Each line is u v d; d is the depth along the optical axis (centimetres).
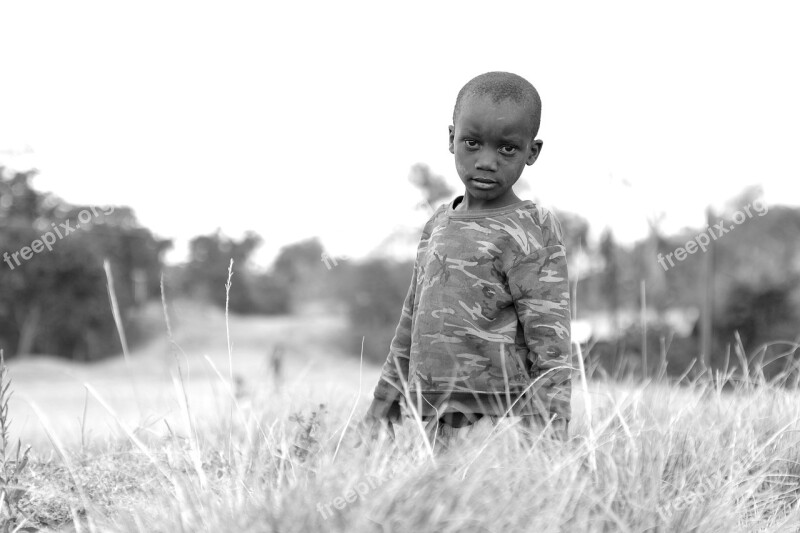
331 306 7362
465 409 297
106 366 4153
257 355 5009
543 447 272
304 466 271
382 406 321
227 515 234
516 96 299
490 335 300
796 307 2112
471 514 216
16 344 5488
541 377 288
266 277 8169
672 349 1659
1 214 5644
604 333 980
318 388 473
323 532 216
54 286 5556
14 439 409
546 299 298
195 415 416
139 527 243
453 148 314
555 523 222
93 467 346
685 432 323
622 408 350
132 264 5953
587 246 2030
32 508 301
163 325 5969
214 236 7681
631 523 242
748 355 1658
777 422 362
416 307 321
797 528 282
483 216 306
